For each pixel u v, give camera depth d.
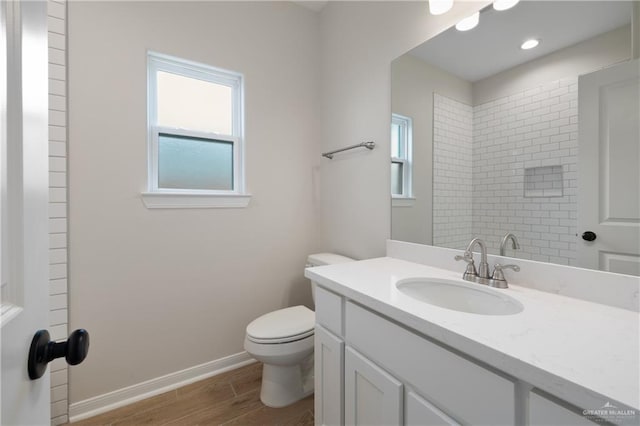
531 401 0.54
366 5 1.73
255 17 1.90
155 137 1.63
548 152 0.99
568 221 0.94
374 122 1.68
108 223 1.46
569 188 0.94
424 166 1.40
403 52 1.50
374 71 1.68
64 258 1.35
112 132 1.46
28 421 0.40
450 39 1.28
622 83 0.84
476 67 1.19
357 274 1.18
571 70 0.94
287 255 2.04
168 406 1.50
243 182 1.87
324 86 2.11
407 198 1.49
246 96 1.87
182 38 1.64
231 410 1.48
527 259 1.04
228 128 1.89
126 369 1.52
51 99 1.31
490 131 1.15
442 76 1.31
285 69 2.02
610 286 0.83
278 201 2.00
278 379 1.52
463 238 1.24
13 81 0.38
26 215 0.40
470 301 1.05
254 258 1.92
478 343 0.61
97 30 1.41
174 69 1.70
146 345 1.57
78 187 1.38
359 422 0.97
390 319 0.86
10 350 0.36
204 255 1.74
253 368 1.85
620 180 0.84
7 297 0.36
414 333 0.77
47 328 0.45
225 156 1.88
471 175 1.21
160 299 1.61
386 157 1.61
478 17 1.18
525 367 0.53
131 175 1.51
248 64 1.87
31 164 0.41
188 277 1.69
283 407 1.50
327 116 2.08
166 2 1.59
